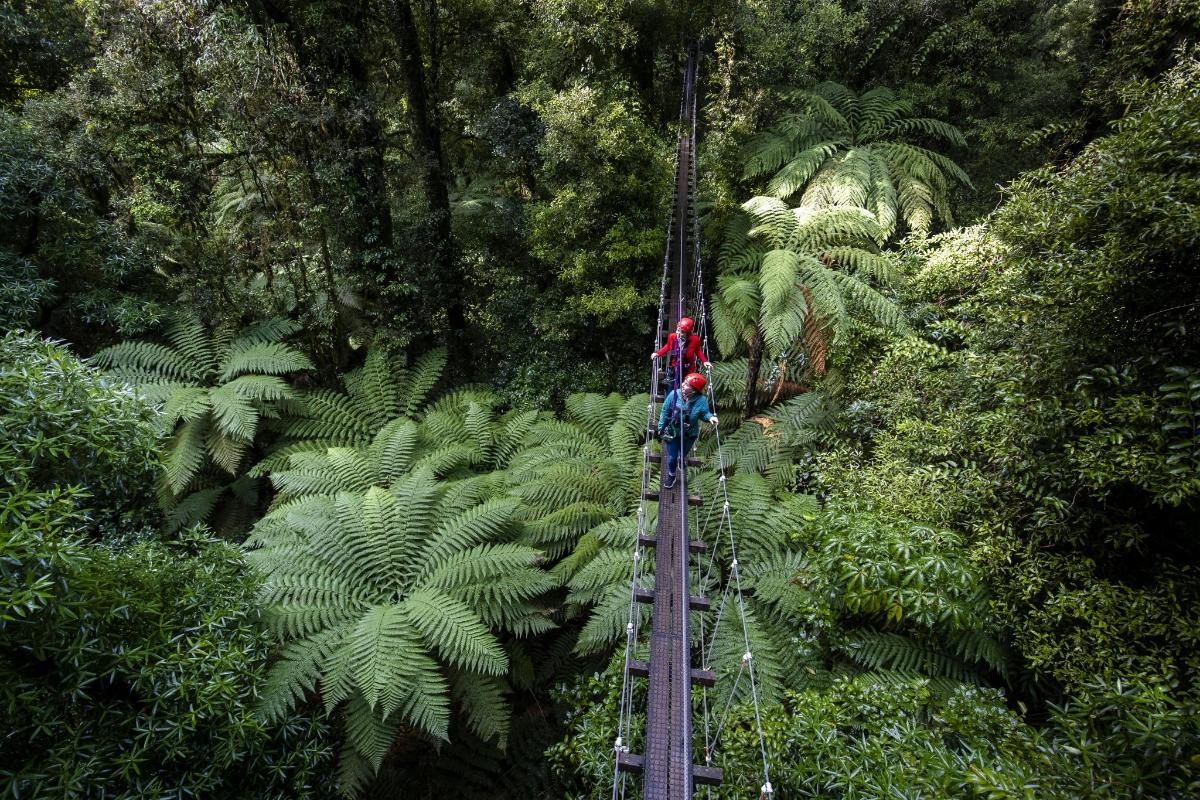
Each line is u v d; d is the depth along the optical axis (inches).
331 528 238.1
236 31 305.1
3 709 120.6
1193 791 85.5
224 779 158.1
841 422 241.0
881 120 394.3
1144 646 123.8
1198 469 110.4
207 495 323.0
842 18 406.9
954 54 405.4
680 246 336.8
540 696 249.3
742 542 216.8
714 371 331.6
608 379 402.6
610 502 265.4
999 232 196.9
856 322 260.2
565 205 364.2
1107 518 141.0
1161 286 126.1
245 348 343.0
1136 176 126.3
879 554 154.3
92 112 306.3
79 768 125.3
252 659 163.0
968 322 249.0
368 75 435.2
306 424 346.0
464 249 468.4
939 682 154.9
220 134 335.6
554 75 413.4
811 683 169.9
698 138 432.8
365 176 377.7
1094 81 352.5
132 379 314.2
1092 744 97.6
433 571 228.5
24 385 142.5
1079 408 135.3
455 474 318.7
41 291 284.0
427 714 185.3
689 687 123.7
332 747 190.9
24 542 107.9
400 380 383.9
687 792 108.7
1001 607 146.5
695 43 407.8
